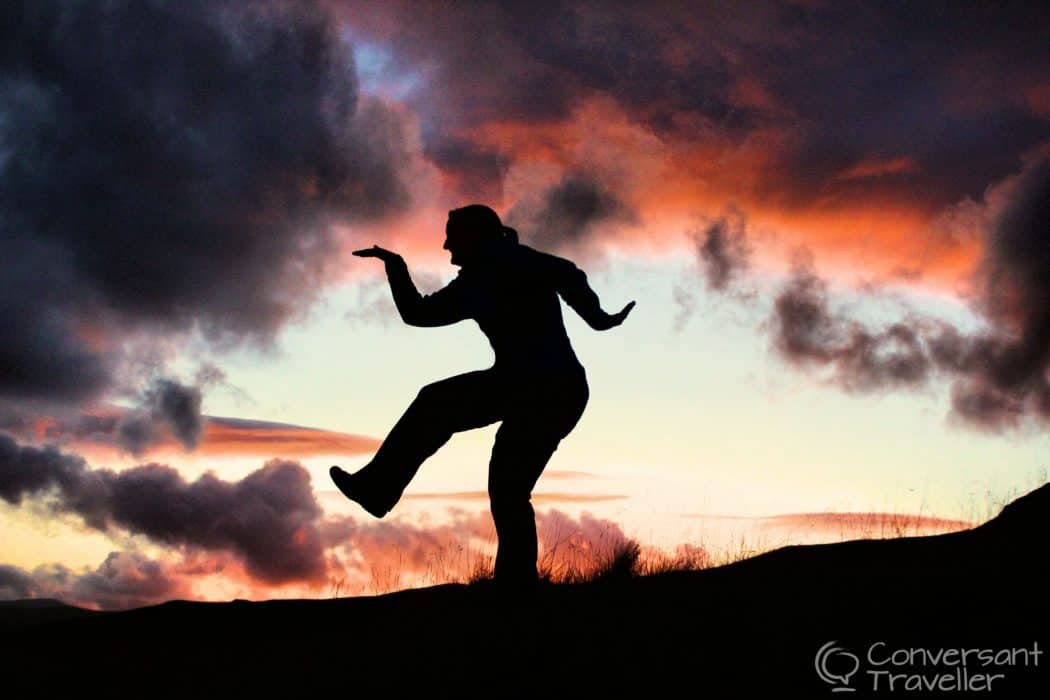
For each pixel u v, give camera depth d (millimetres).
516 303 5477
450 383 5465
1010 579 4590
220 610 7191
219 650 5508
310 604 7250
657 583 5867
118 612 7379
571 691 3766
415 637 4941
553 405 5395
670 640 4215
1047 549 5297
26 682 5031
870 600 4480
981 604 4223
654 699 3590
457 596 6945
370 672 4355
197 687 4574
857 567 5543
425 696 3934
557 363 5414
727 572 5977
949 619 4074
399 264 5418
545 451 5445
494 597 5480
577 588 6031
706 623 4418
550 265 5562
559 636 4496
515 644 4457
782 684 3592
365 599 7289
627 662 3990
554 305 5590
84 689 4777
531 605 5402
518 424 5410
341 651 4887
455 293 5391
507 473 5426
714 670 3799
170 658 5379
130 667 5184
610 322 5727
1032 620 3936
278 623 6711
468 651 4453
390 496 5492
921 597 4430
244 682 4531
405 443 5453
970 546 5891
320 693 4168
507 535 5469
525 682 3922
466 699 3842
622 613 4855
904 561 5617
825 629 4109
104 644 6207
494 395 5426
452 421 5449
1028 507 6590
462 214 5730
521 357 5414
